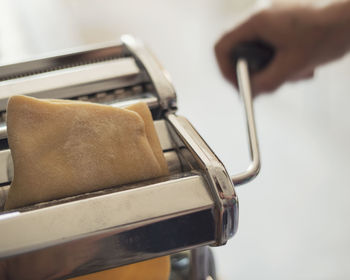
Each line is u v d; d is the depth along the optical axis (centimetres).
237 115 197
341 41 55
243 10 263
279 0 53
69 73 40
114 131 30
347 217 148
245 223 149
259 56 51
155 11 254
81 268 26
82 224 26
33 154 29
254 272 131
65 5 175
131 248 27
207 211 28
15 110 29
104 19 222
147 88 41
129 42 42
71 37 154
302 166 172
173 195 28
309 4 53
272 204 156
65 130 29
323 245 139
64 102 30
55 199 29
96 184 29
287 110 209
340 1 53
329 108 205
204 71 221
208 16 260
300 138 189
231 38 52
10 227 25
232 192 28
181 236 28
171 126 35
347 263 132
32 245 25
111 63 41
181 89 210
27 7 131
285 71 54
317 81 212
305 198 156
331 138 188
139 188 28
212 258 40
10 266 26
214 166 29
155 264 32
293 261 134
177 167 34
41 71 42
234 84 54
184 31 242
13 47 103
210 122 192
